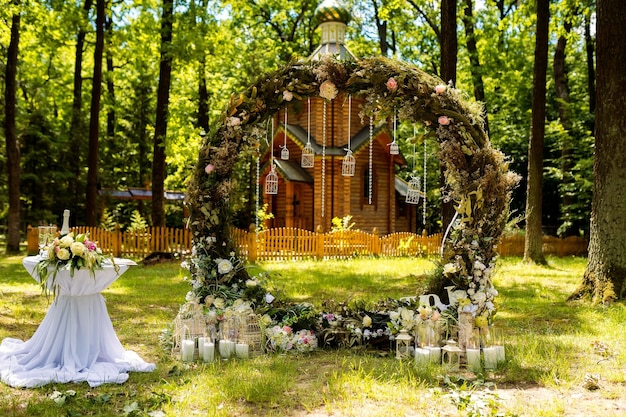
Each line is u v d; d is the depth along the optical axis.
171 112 23.28
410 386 4.86
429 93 6.13
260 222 22.77
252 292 6.47
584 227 22.80
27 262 5.53
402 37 31.47
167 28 18.33
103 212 26.12
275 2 28.78
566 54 26.33
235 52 23.78
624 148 9.14
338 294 10.79
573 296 9.69
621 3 9.09
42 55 27.94
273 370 5.38
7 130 19.38
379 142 23.88
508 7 26.48
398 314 6.09
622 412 4.17
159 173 18.48
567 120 22.20
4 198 24.09
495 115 26.89
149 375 5.29
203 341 5.92
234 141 6.62
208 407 4.34
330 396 4.55
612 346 6.26
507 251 20.86
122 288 11.28
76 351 5.41
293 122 23.94
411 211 27.48
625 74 9.10
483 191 6.00
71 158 25.88
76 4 21.52
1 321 7.52
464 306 5.71
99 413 4.25
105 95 28.25
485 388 4.83
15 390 4.80
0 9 15.50
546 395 4.62
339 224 20.62
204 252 6.56
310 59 6.79
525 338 6.65
